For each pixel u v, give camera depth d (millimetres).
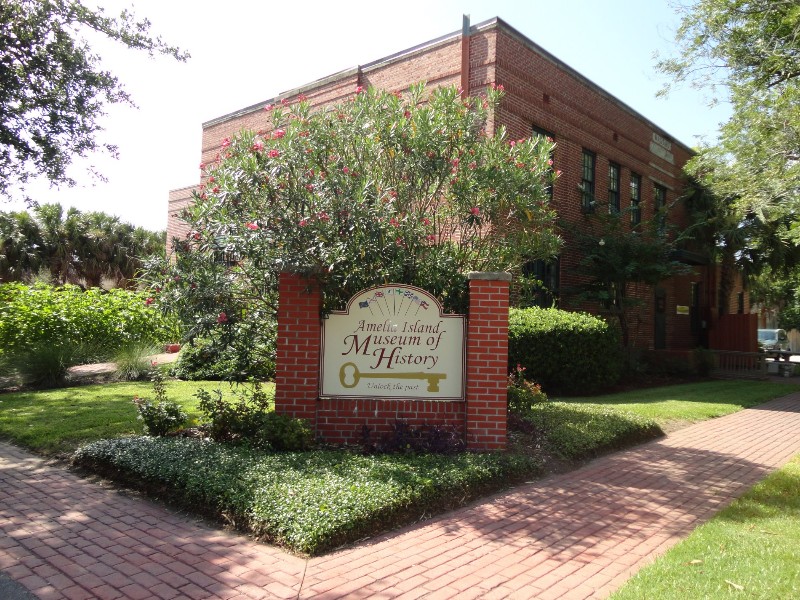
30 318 13938
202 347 8336
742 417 11031
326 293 7336
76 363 13609
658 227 16703
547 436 7492
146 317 15969
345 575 3979
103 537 4637
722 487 6367
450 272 7500
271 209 6891
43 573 3996
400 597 3693
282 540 4426
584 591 3844
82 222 26219
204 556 4273
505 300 6832
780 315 44594
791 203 14219
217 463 5812
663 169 20766
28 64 10414
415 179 7730
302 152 7152
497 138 8164
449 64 13961
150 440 6828
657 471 6980
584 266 15500
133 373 13297
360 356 6941
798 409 12438
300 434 6492
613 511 5496
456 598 3703
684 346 22781
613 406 10719
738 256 21484
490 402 6754
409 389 6914
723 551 4395
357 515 4629
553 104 15117
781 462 7605
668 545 4691
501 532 4879
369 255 6891
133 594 3689
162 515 5152
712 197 20547
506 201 7895
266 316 7812
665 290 21438
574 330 12039
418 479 5383
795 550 4422
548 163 8172
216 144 21281
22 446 7516
